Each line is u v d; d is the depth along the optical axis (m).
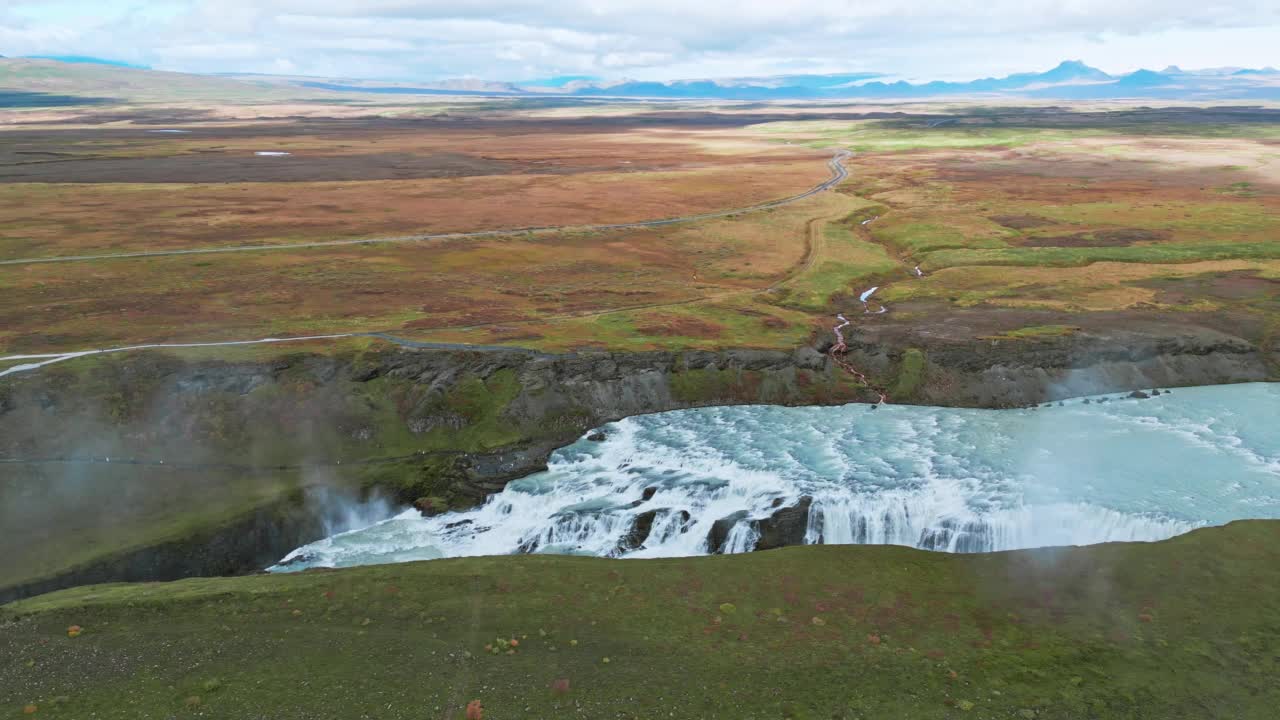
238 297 120.56
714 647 52.56
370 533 76.88
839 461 82.31
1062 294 128.25
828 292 132.75
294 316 112.31
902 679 48.94
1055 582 58.94
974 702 46.84
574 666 50.38
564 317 116.75
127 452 81.38
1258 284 129.25
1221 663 49.34
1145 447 82.81
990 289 132.75
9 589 62.53
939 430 89.81
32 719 45.06
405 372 94.56
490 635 53.50
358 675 49.12
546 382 95.62
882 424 92.25
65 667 49.72
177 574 68.31
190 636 52.94
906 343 107.62
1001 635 53.31
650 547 73.62
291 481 79.56
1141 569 59.22
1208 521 66.62
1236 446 82.56
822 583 60.09
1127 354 102.75
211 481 78.81
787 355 104.69
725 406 99.19
